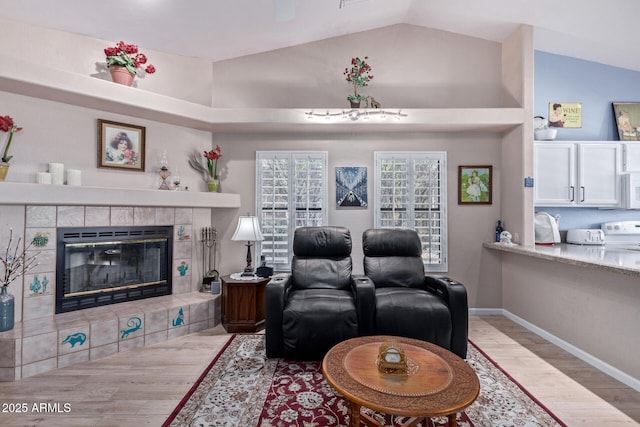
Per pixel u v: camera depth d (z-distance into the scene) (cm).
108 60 286
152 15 278
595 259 238
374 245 316
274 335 254
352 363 167
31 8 253
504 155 368
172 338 297
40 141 270
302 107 375
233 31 319
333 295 271
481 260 375
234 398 202
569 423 181
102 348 259
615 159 345
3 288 240
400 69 375
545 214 348
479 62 373
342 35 375
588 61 381
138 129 322
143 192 299
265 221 376
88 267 300
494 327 332
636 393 211
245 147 380
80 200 266
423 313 252
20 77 232
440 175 373
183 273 351
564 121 380
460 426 178
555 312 289
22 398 201
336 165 379
